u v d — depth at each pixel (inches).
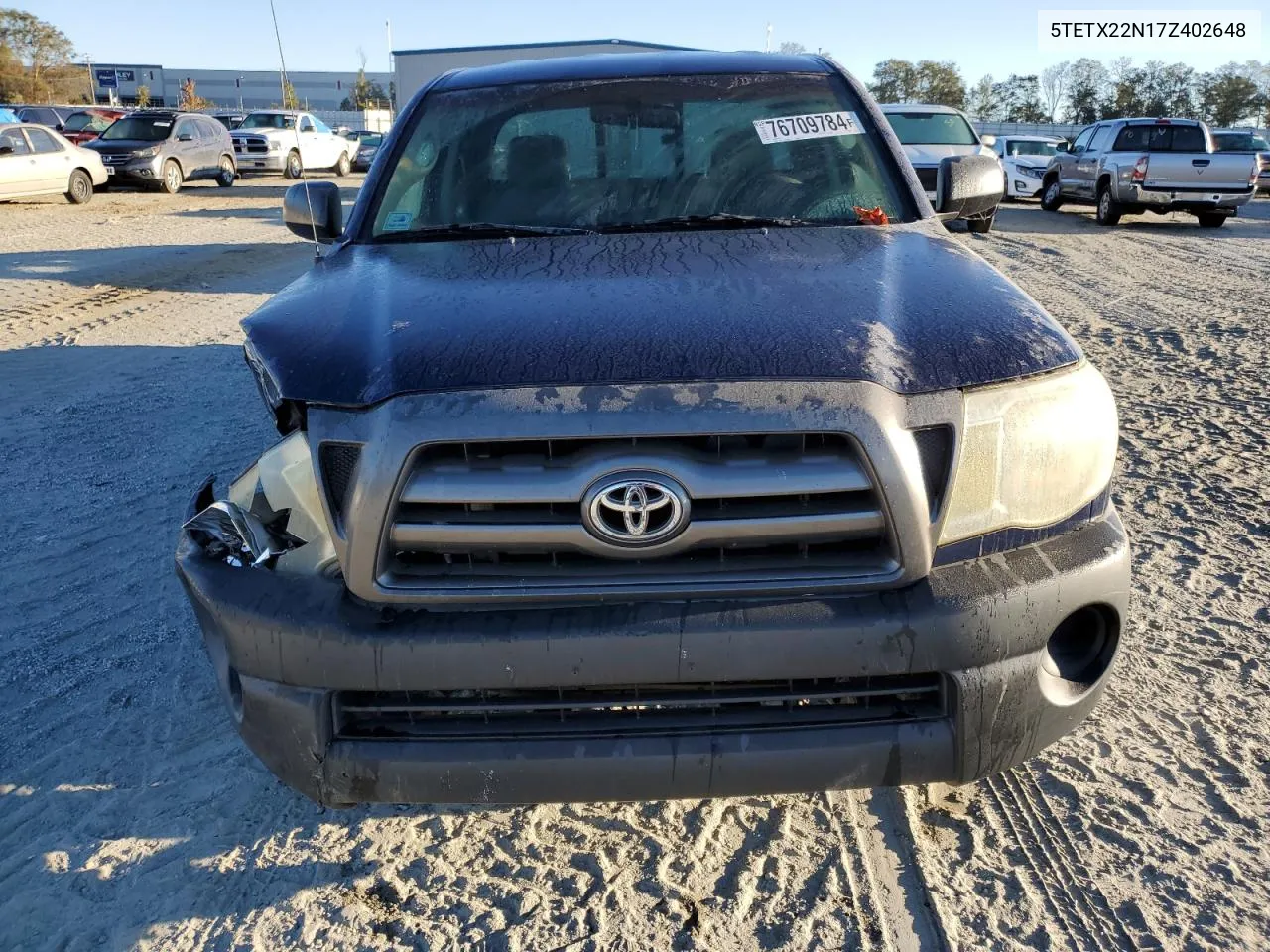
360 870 92.0
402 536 73.7
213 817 99.1
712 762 74.5
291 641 75.6
